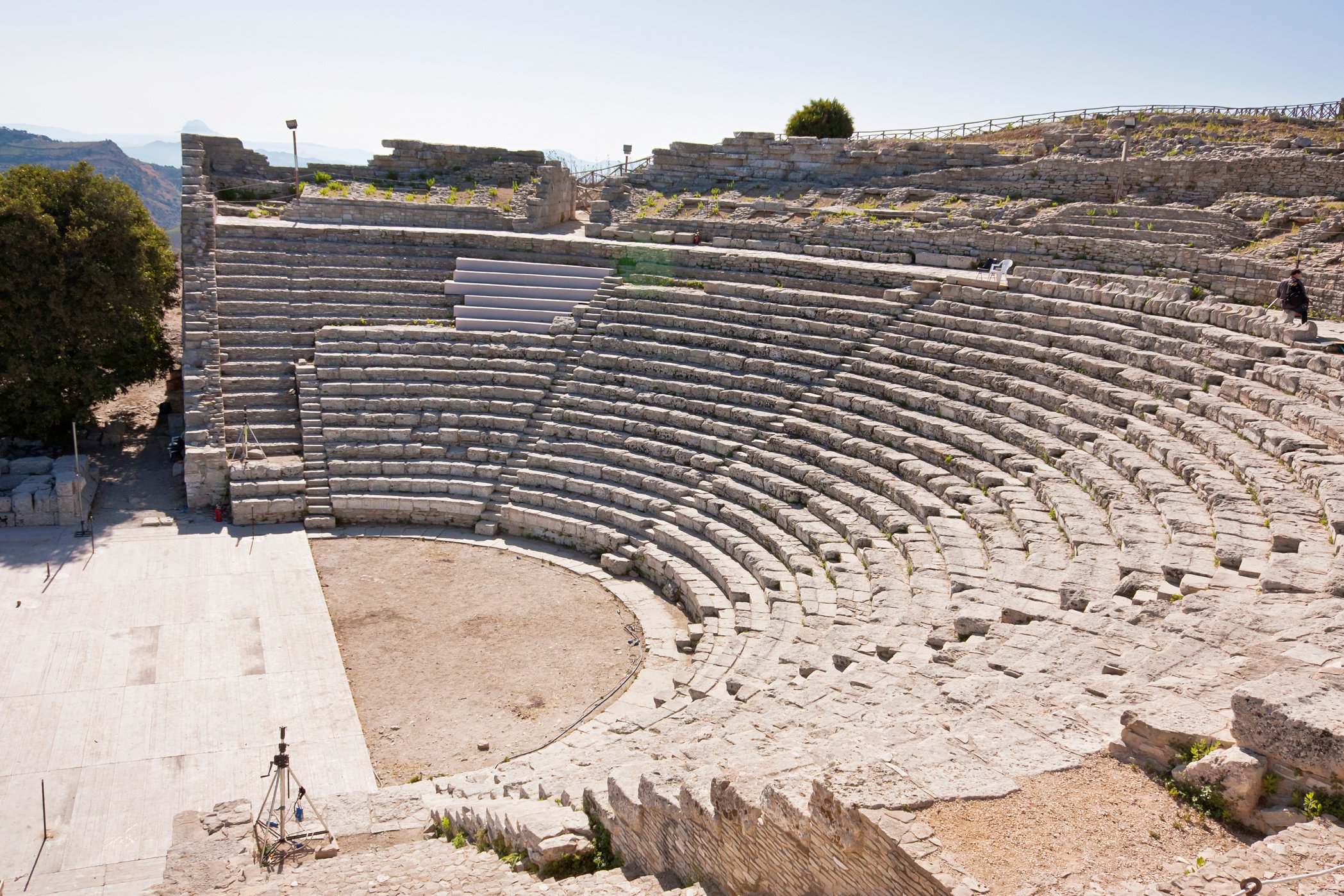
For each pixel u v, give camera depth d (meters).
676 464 30.20
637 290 36.88
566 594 26.75
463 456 32.47
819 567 23.64
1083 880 7.79
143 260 34.53
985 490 23.50
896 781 8.73
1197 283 29.97
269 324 35.38
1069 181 40.75
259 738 19.36
